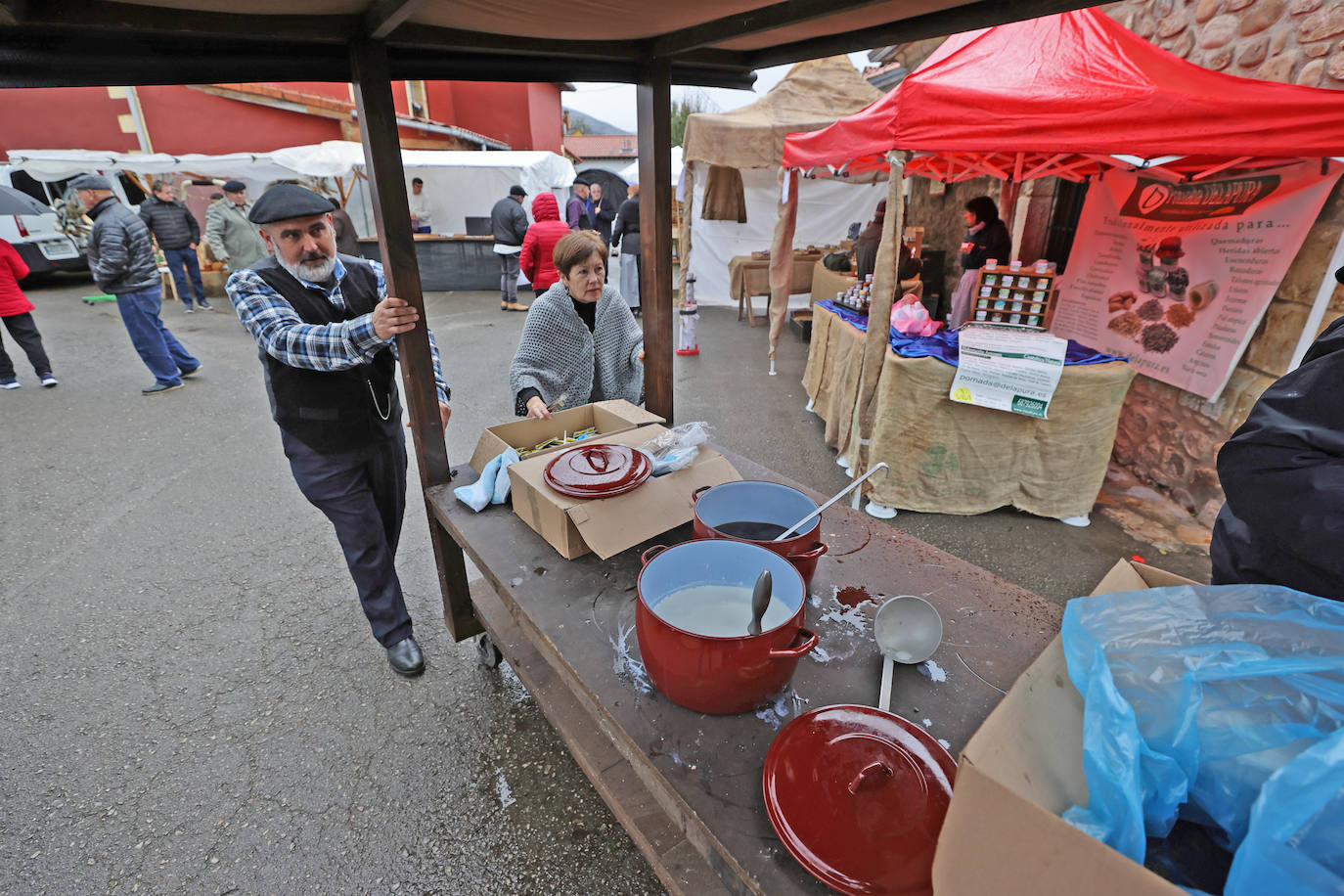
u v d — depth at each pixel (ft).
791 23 4.24
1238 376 9.25
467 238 32.45
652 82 5.76
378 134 4.66
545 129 52.70
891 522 9.97
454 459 12.42
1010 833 1.60
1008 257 13.21
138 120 33.50
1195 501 10.07
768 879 2.31
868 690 3.21
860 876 2.21
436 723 6.32
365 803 5.51
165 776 5.77
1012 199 15.70
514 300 27.96
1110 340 11.88
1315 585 2.38
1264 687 1.91
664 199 6.17
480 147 44.98
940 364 9.32
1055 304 13.48
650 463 4.50
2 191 17.37
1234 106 6.47
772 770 2.64
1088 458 9.47
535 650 5.81
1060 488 9.71
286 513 10.46
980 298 10.11
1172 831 2.08
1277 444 2.50
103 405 15.57
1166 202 10.41
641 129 6.02
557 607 3.86
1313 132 6.21
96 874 4.95
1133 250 11.24
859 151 10.35
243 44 4.42
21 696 6.68
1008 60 9.29
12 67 3.87
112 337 22.65
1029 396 8.96
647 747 2.88
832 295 20.53
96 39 3.97
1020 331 9.73
